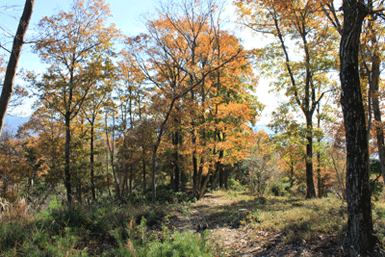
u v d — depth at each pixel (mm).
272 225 6895
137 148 15383
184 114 13906
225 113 16422
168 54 17172
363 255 4398
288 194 19469
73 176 18375
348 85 4895
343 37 4941
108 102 20562
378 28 9281
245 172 25859
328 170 18391
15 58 7156
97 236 5348
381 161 10289
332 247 4914
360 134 4770
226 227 7789
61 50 16078
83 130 22953
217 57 16812
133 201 15125
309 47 14508
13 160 19297
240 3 15938
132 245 3598
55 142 19234
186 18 16578
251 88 22156
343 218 6672
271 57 16828
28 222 4812
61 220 5113
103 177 21125
